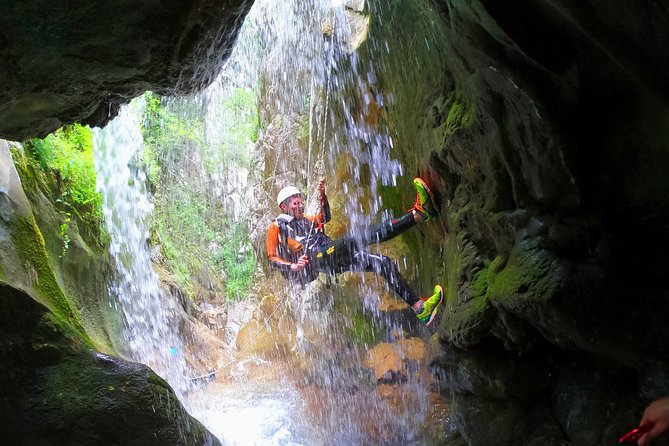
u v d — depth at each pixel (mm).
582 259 3441
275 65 8406
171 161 11609
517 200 3887
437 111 4637
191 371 7621
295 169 8398
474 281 4145
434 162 4758
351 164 6820
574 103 3461
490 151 3992
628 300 3252
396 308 6457
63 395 3623
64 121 3248
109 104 3375
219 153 11719
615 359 3340
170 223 11570
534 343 3748
